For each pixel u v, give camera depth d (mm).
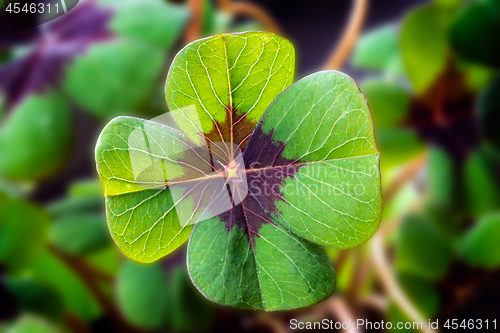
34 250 339
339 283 387
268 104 270
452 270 361
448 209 362
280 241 273
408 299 353
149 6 371
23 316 335
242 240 273
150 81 352
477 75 355
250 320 355
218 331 347
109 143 263
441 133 362
